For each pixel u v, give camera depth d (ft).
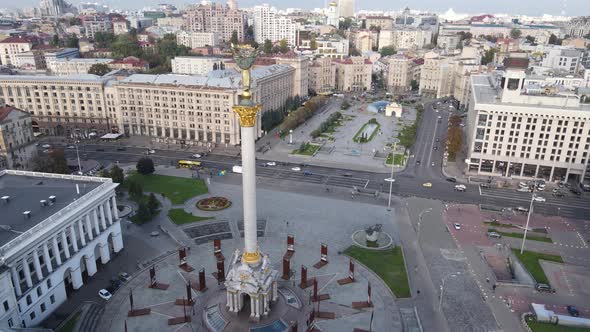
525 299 375.86
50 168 611.88
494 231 488.85
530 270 417.28
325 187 617.62
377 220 517.96
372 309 360.28
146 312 353.92
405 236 480.64
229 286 344.49
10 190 417.28
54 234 351.05
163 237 471.21
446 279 402.52
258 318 340.80
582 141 615.57
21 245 317.63
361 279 400.67
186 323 343.46
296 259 431.84
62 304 364.17
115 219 433.89
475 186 629.51
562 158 634.02
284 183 630.74
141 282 394.52
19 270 322.34
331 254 442.09
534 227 505.25
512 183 641.81
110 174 576.20
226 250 445.37
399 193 599.98
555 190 607.37
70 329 333.83
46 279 344.69
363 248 452.76
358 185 626.64
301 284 388.37
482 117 651.25
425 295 379.35
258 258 350.23
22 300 323.37
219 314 349.00
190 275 404.77
